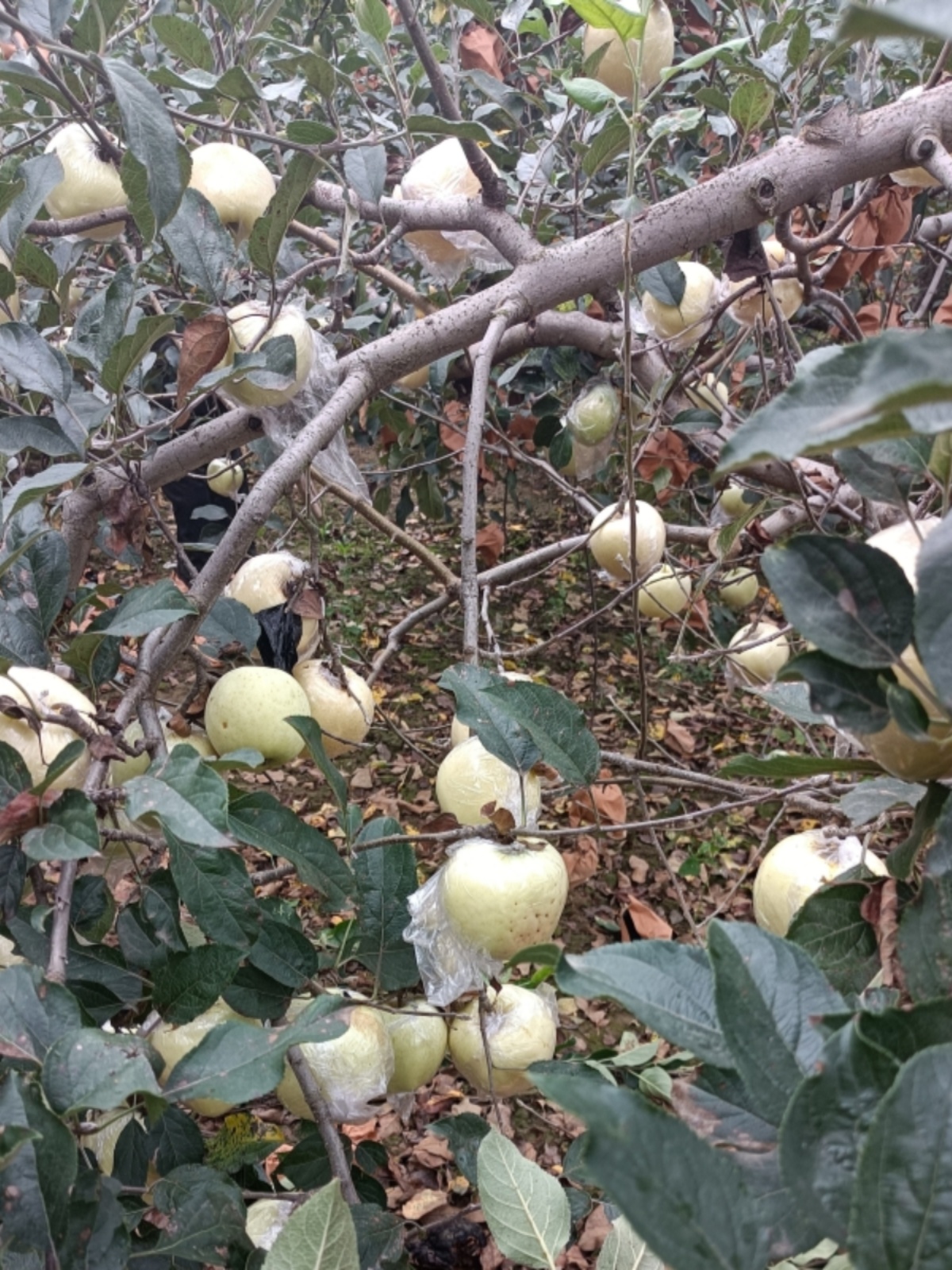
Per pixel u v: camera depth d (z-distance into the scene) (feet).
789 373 6.23
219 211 4.97
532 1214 3.28
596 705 10.48
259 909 3.24
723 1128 1.98
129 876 4.57
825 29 8.46
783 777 2.65
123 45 8.36
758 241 5.65
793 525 7.17
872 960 2.44
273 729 4.09
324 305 7.97
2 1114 2.09
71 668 3.52
